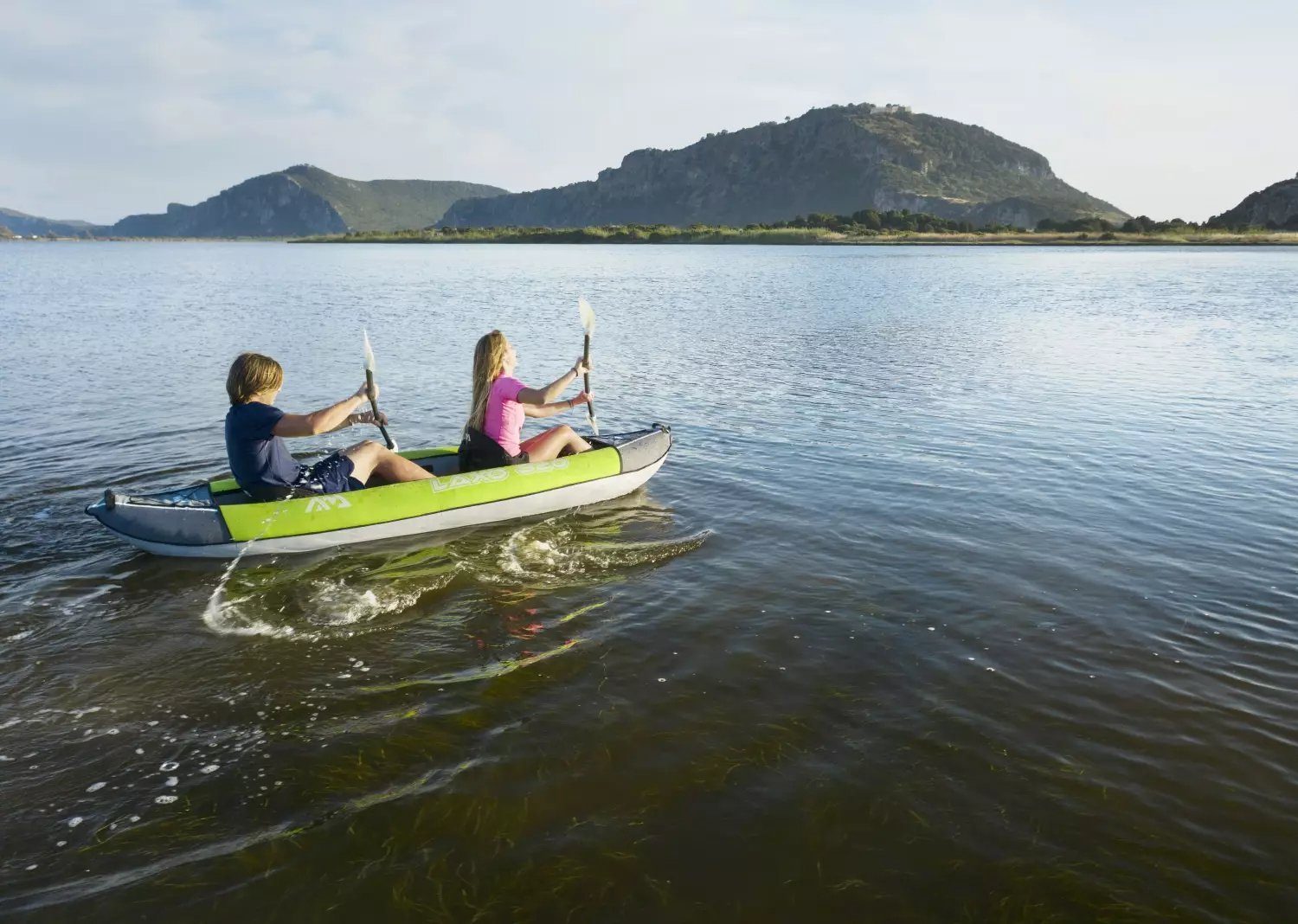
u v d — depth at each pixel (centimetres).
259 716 388
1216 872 294
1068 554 574
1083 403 1055
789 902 280
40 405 1025
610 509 677
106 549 587
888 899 282
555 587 529
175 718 386
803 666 429
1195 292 2788
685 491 715
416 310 2323
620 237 11606
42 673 425
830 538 605
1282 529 620
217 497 618
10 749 362
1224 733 372
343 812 322
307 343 1619
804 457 812
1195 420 965
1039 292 2803
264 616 492
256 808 325
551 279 3803
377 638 464
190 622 484
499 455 664
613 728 375
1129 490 709
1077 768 348
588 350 731
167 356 1431
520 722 381
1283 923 273
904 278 3659
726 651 445
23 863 296
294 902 279
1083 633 462
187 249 13438
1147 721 381
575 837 309
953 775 343
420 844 305
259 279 4041
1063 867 296
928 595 511
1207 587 520
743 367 1333
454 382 1221
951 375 1259
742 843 307
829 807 325
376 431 948
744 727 377
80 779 343
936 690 406
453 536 622
